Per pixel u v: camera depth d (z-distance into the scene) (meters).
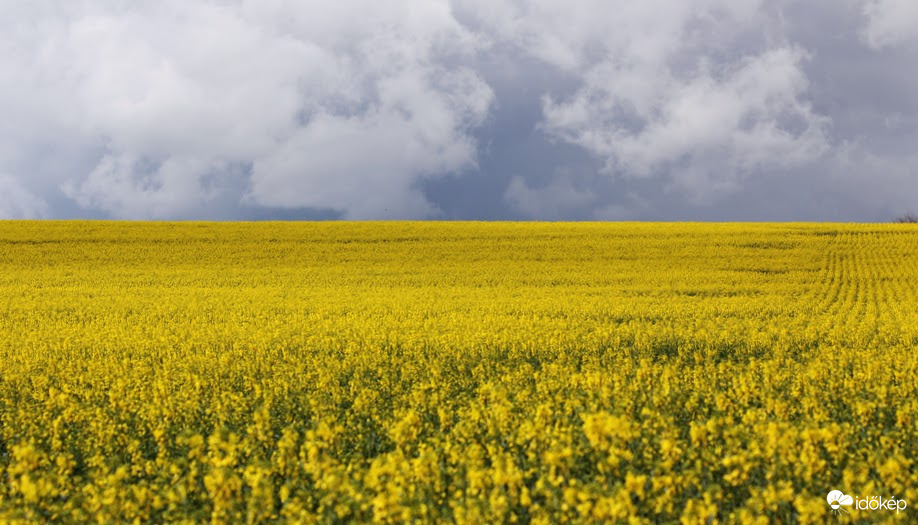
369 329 21.73
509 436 8.72
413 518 6.86
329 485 6.93
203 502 7.82
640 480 6.76
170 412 11.29
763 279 38.72
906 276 39.84
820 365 13.47
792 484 7.64
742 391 11.28
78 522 7.13
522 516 7.15
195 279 39.38
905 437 9.42
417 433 9.17
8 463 9.78
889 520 6.57
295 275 40.81
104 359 17.80
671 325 23.88
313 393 13.10
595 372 11.98
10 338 21.69
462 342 18.88
